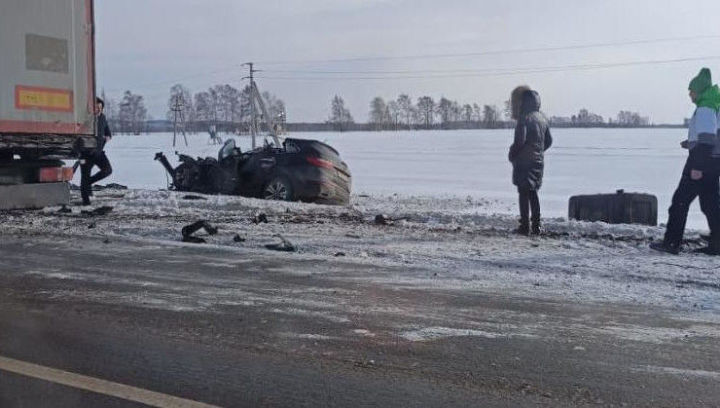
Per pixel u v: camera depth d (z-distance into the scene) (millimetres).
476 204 17594
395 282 7172
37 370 4797
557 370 4781
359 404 4246
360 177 29906
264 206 13086
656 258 8328
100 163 13320
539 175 10000
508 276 7457
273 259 8281
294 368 4824
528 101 9945
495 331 5605
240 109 115625
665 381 4586
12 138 9906
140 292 6758
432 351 5152
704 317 6012
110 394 4402
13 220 11172
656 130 117312
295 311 6137
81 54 10711
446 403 4254
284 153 15336
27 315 6031
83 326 5734
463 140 78812
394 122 135500
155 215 11930
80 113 10727
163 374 4723
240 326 5723
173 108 107438
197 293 6723
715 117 8297
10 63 9695
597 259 8266
